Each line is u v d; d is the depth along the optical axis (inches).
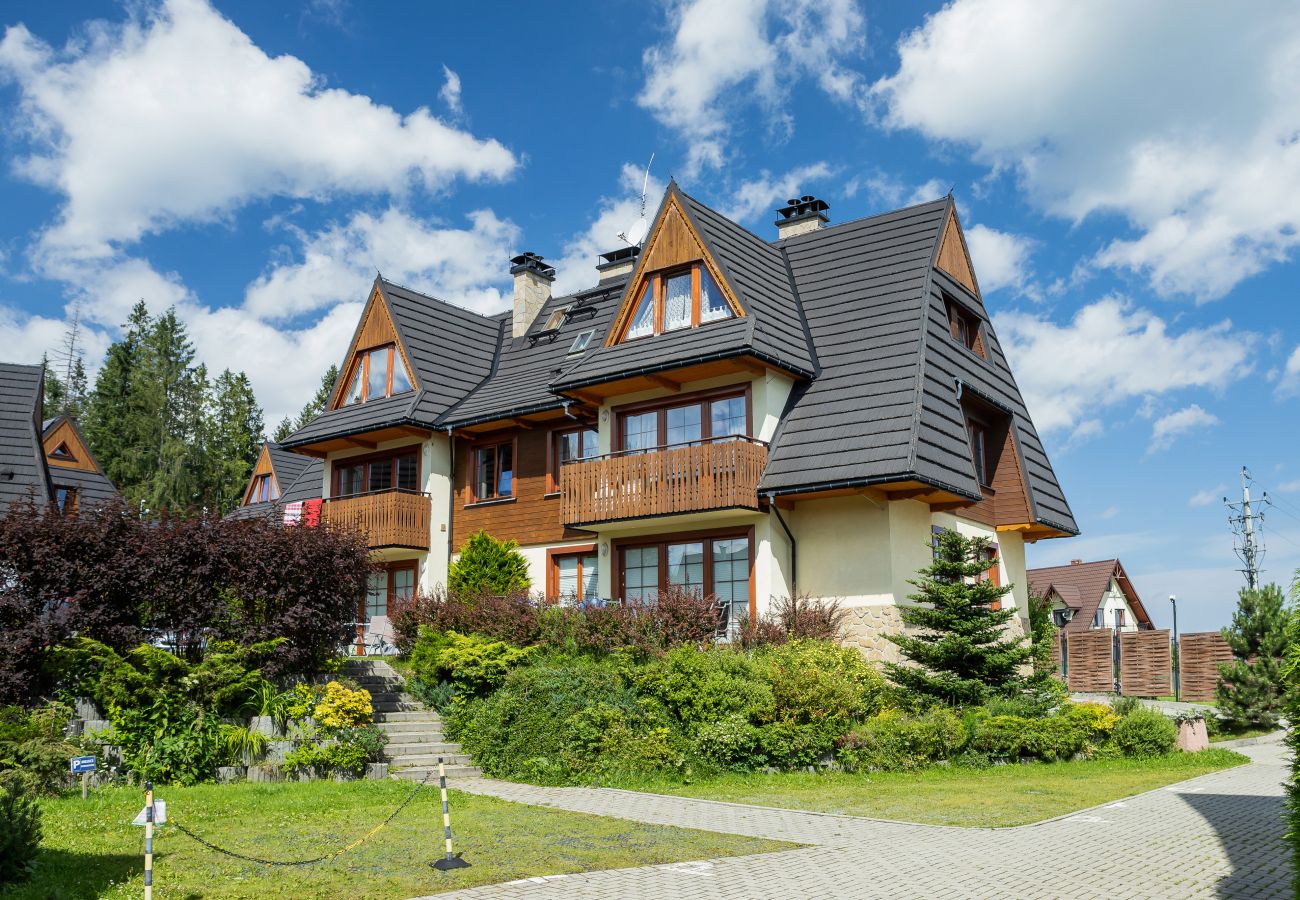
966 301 971.3
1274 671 890.1
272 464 1528.1
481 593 880.3
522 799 538.3
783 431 840.3
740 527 842.8
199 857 387.9
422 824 456.1
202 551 653.9
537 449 1015.6
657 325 914.7
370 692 721.6
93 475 1464.1
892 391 810.2
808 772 628.4
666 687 653.9
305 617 663.1
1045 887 352.5
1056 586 1963.6
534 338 1155.3
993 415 971.3
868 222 1005.2
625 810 504.7
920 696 698.8
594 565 961.5
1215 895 341.4
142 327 2383.1
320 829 439.5
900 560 794.8
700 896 337.4
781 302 924.6
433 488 1061.8
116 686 559.5
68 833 416.8
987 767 653.3
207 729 571.8
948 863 388.2
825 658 697.0
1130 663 1108.5
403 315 1131.9
